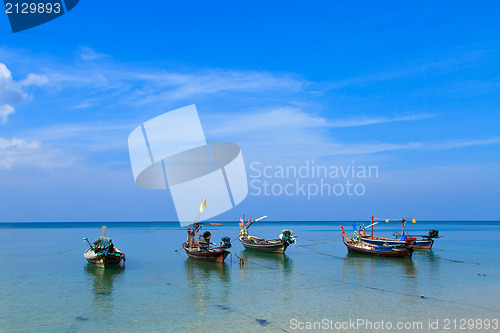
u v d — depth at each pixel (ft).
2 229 444.55
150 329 54.70
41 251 160.45
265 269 108.58
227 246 123.44
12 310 64.49
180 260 127.65
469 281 90.22
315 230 422.82
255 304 68.44
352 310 64.49
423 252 158.81
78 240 232.94
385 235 312.91
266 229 466.29
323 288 82.07
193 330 54.24
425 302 69.92
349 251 151.12
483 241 229.25
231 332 53.47
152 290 80.02
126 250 163.43
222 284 86.43
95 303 69.15
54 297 73.77
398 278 94.17
